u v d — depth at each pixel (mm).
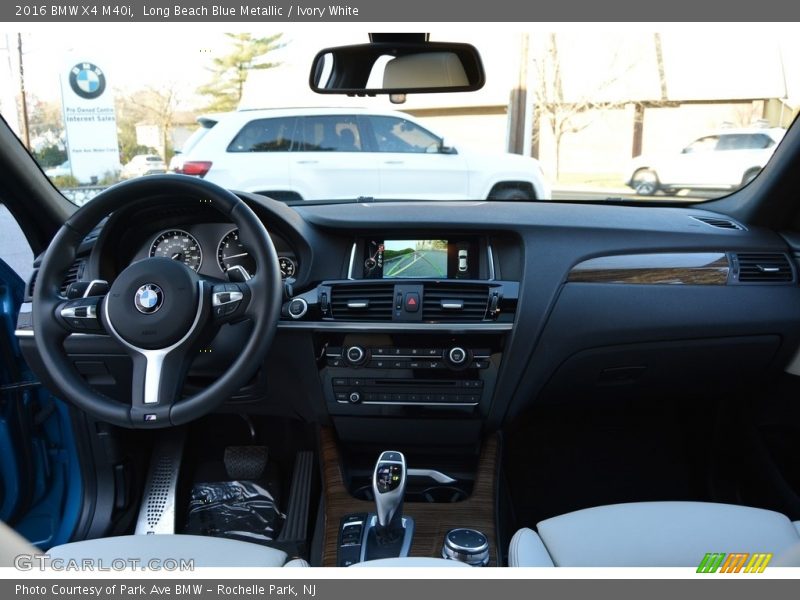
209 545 1327
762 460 2215
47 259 1601
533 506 2350
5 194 2008
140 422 1510
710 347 2039
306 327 1915
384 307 1924
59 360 1565
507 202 2307
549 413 2547
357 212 2090
